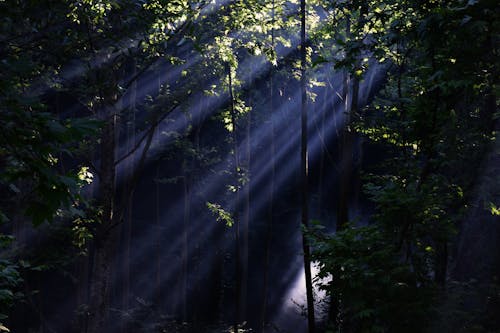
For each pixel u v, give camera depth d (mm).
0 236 6434
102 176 15445
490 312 7883
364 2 8031
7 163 3744
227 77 18281
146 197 28281
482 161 8383
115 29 11695
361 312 6133
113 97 15180
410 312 6250
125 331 19859
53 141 2639
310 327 11266
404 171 7785
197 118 23328
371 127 9852
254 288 26812
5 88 2594
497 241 11617
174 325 20469
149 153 22312
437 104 6938
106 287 15312
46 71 13023
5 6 4691
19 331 20281
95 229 16000
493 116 8586
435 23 6027
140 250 26469
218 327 21438
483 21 5609
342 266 6352
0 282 6125
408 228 7086
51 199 2668
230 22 14695
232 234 24766
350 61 7223
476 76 6586
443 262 8781
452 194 8031
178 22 14883
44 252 14969
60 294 22609
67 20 10164
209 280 25656
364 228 6734
